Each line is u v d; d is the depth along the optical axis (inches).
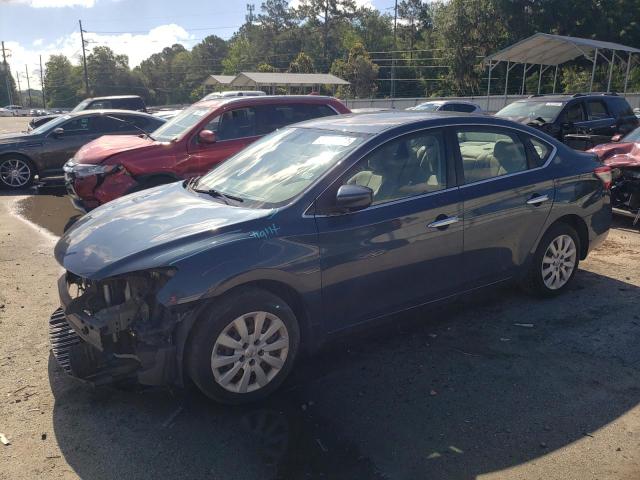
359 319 152.6
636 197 291.1
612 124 507.2
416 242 157.0
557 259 198.8
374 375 151.0
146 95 4820.4
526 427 127.6
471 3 2233.0
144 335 126.7
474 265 173.2
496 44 2267.5
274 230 136.3
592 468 113.8
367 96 2763.3
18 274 236.7
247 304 131.5
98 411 134.6
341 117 189.2
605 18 2108.8
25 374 151.7
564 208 193.5
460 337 172.9
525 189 182.1
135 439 124.0
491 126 180.5
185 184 182.7
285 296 141.7
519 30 2171.5
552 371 152.4
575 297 203.6
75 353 137.0
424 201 159.0
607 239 284.7
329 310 146.1
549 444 121.6
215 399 133.0
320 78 1822.1
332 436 125.0
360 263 147.6
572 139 419.2
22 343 170.1
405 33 3646.7
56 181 507.8
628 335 173.5
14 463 116.1
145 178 294.8
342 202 139.1
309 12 3833.7
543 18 2122.3
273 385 139.5
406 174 159.0
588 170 202.4
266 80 1717.5
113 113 488.4
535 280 195.9
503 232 177.8
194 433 126.1
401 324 182.4
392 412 134.0
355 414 133.3
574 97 500.7
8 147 458.6
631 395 140.7
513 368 154.0
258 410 135.4
